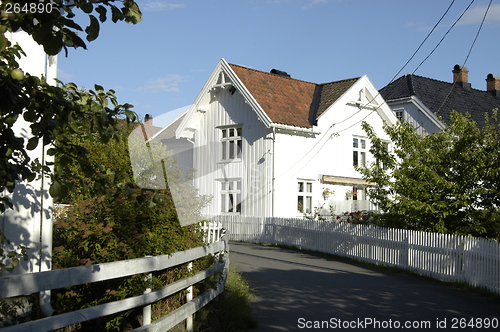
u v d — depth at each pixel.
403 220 16.16
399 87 32.25
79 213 6.50
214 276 8.40
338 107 25.31
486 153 14.52
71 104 3.90
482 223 14.56
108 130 4.17
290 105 24.88
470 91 34.28
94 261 6.18
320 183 24.44
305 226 19.45
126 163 7.84
